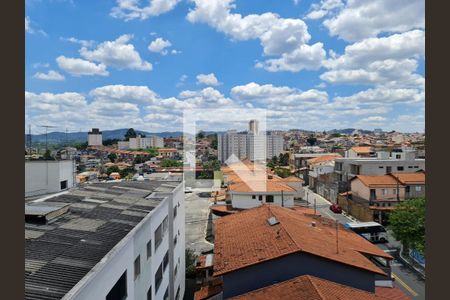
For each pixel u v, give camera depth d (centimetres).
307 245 1066
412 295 1686
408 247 2212
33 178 1584
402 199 3092
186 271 1909
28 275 599
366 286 1016
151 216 1073
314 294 821
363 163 3612
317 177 4606
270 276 1016
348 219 3216
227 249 1207
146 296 1023
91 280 606
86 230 857
